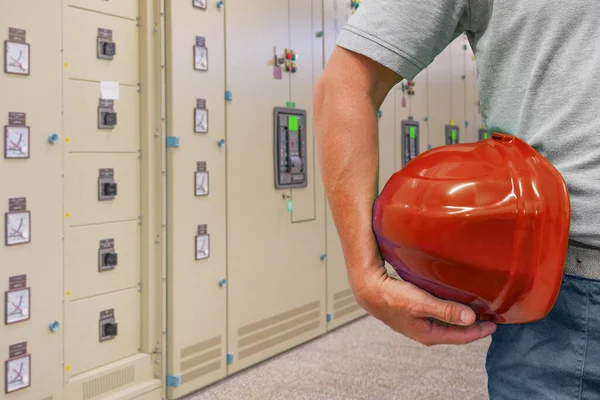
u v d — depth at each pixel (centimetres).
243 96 376
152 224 329
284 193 412
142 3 324
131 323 327
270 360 400
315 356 407
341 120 84
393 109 550
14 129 265
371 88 87
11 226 265
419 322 80
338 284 473
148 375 330
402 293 79
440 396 331
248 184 381
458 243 73
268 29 396
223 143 362
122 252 320
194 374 344
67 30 288
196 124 342
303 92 432
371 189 85
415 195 76
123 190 320
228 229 367
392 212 78
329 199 86
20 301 269
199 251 346
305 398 331
